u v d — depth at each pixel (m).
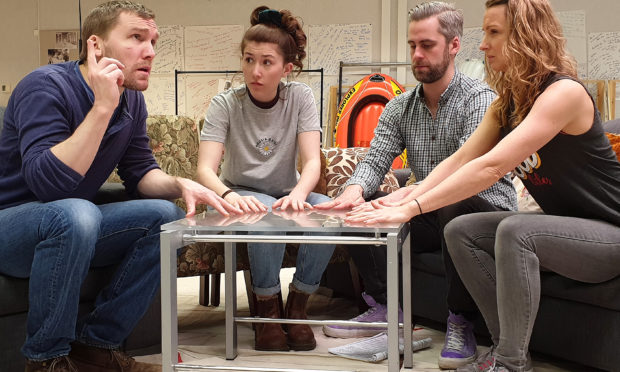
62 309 1.65
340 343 2.38
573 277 1.82
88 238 1.65
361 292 2.79
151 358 2.08
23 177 1.82
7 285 1.76
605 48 6.44
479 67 6.35
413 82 7.05
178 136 2.78
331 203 2.11
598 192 1.83
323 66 7.21
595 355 1.88
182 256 2.44
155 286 1.88
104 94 1.69
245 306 3.06
